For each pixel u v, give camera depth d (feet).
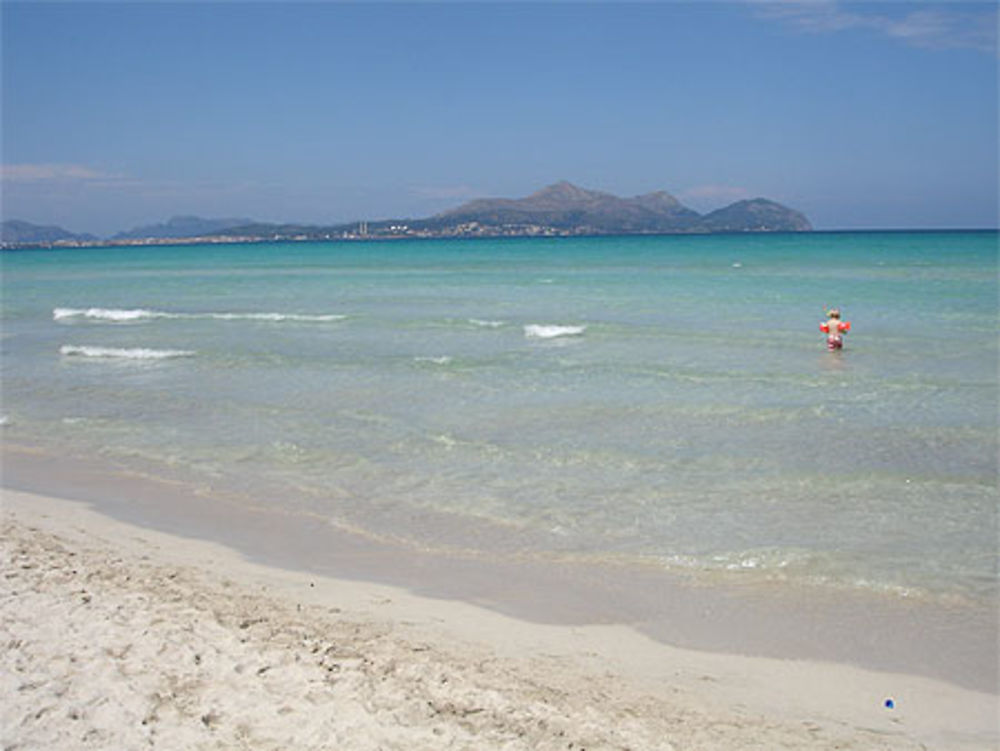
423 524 34.37
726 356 69.05
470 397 56.34
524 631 25.18
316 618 25.89
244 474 41.50
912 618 25.54
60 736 18.94
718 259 237.04
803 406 51.60
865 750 19.07
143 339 87.56
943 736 19.70
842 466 40.19
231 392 60.08
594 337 80.84
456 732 19.47
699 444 44.39
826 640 24.38
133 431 50.14
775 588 27.78
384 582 28.89
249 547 32.35
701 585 28.17
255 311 112.88
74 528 34.81
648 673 22.67
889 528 32.60
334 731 19.38
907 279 140.46
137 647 23.49
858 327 83.66
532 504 36.24
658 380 60.08
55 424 52.42
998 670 22.57
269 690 21.24
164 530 34.40
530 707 20.71
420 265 236.02
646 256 269.85
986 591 27.17
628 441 45.16
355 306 115.85
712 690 21.77
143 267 268.62
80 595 27.30
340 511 36.09
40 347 84.07
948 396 53.36
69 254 494.18
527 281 158.30
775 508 35.04
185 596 27.43
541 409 52.44
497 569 29.84
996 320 86.38
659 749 18.98
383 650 23.72
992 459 40.70
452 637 24.75
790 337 77.92
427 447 45.01
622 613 26.32
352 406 54.65
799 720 20.35
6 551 31.81
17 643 23.66
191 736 19.06
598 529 33.30
